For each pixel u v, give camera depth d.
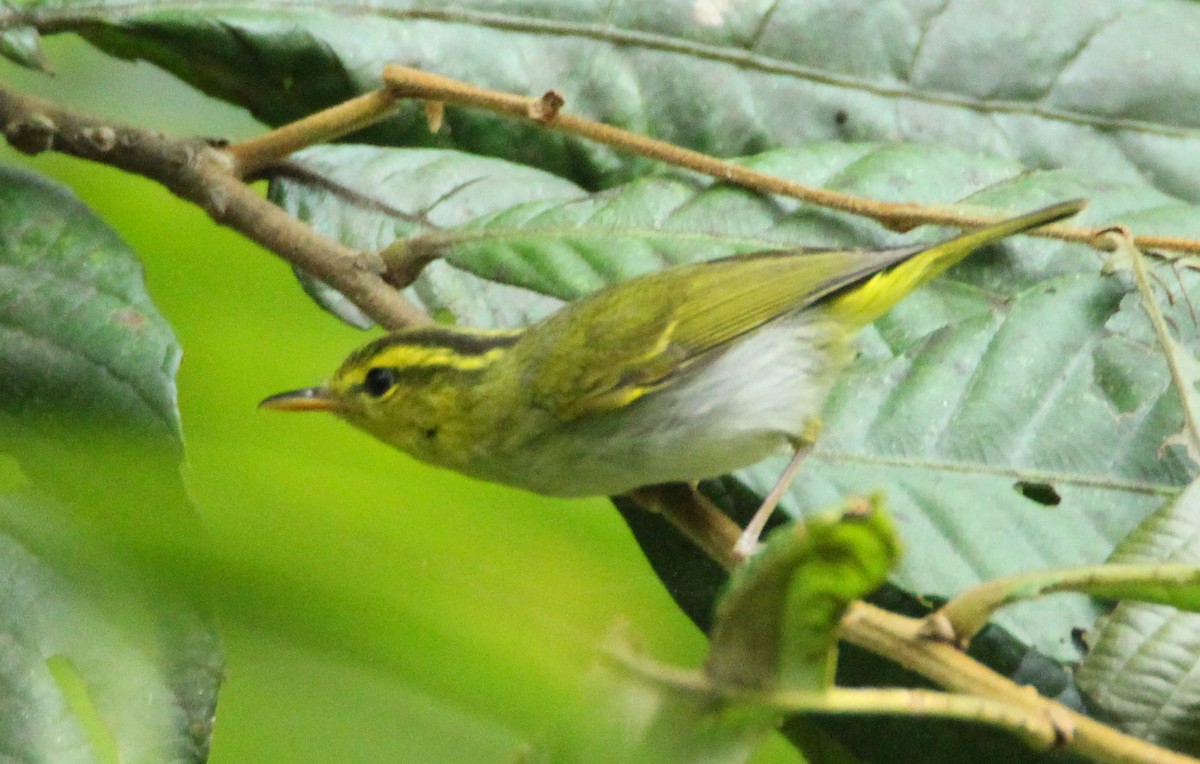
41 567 2.35
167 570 1.75
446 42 2.43
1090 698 2.37
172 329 2.37
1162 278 2.42
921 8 2.44
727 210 2.42
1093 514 2.40
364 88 2.43
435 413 2.42
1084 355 2.41
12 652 2.35
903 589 2.39
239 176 2.41
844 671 2.40
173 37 2.42
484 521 2.38
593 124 2.41
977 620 2.35
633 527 2.41
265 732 2.15
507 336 2.42
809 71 2.44
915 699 2.34
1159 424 2.40
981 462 2.40
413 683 1.71
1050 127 2.44
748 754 2.16
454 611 1.77
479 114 2.43
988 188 2.43
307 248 2.41
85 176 2.44
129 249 2.38
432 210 2.42
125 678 2.35
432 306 2.43
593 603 1.93
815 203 2.42
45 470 2.36
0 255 2.38
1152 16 2.45
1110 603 2.39
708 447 2.41
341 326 2.44
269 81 2.43
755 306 2.41
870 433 2.41
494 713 1.74
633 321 2.41
